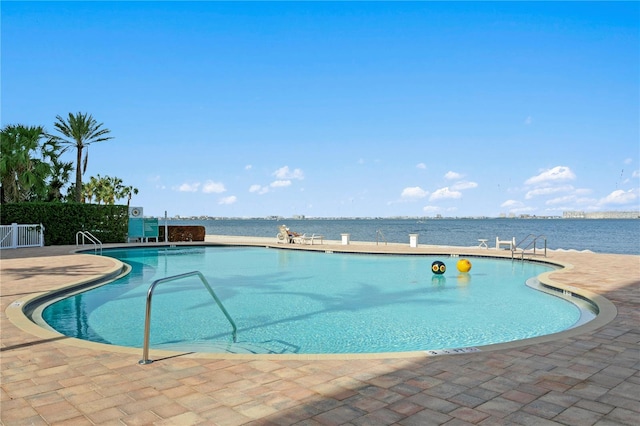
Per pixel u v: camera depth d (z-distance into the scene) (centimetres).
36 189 2881
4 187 2806
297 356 488
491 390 392
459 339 705
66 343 546
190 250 2350
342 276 1401
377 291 1134
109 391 396
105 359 484
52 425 331
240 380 419
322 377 425
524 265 1667
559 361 470
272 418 340
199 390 396
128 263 1770
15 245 2166
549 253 1930
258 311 902
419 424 328
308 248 2241
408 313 886
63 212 2389
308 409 355
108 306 939
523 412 347
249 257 2002
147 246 2398
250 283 1262
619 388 395
